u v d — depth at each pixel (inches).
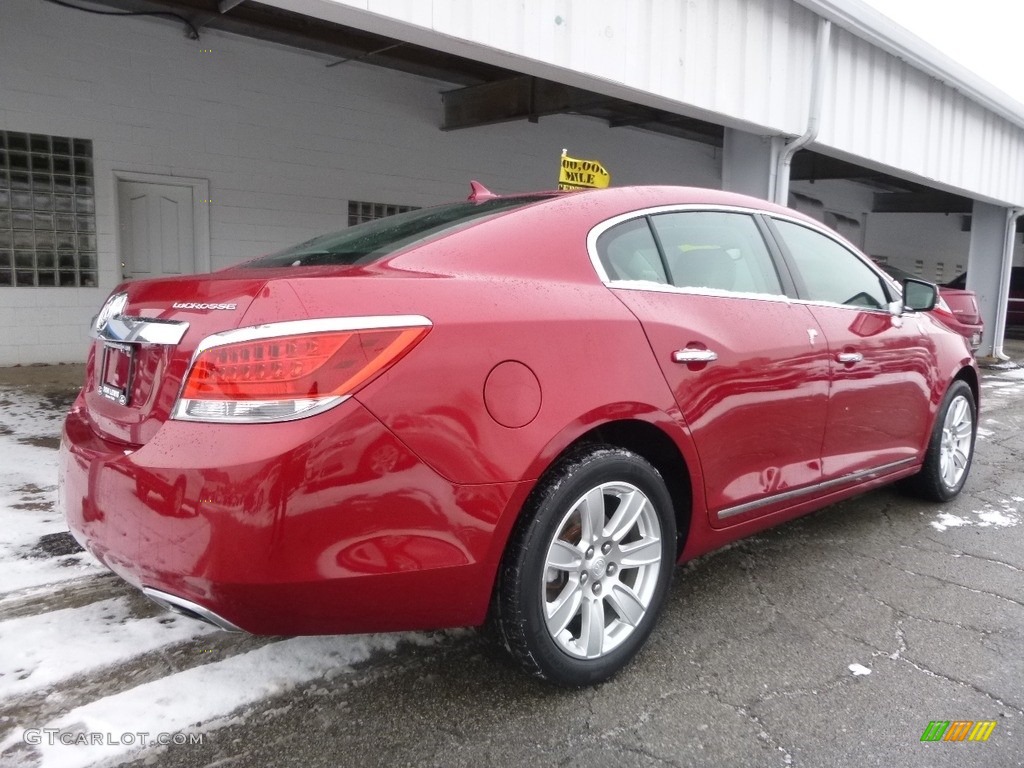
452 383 79.0
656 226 109.7
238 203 344.8
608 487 92.8
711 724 89.4
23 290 300.0
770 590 127.3
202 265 339.6
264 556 70.9
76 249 309.0
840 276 141.3
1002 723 91.5
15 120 288.7
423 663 100.7
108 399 89.0
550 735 86.5
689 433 101.0
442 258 88.0
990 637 112.7
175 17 310.2
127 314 88.0
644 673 100.1
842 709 93.3
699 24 241.1
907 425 151.5
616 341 93.6
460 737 85.6
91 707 87.8
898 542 150.8
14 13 282.2
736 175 298.2
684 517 107.7
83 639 102.0
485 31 186.4
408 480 76.4
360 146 378.6
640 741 85.8
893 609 121.1
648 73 228.8
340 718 88.3
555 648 89.3
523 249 94.0
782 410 116.0
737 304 113.3
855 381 131.9
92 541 82.9
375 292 78.5
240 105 338.6
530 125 449.4
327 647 103.4
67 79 296.2
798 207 624.4
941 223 845.2
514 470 81.9
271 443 70.9
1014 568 139.0
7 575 118.5
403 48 337.1
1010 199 477.7
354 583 74.9
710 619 116.3
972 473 206.8
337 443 72.7
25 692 90.0
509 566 85.5
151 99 315.6
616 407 91.3
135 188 322.0
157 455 74.0
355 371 74.1
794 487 121.4
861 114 319.0
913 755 85.0
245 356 72.2
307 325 73.2
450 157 415.2
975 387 181.2
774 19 267.7
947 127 384.8
